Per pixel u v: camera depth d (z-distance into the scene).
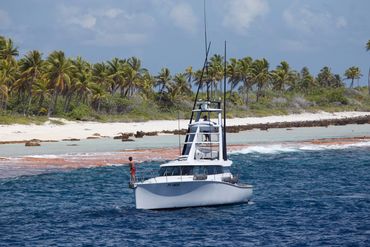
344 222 96.38
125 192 127.88
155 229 90.81
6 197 121.81
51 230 92.00
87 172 157.00
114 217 100.50
